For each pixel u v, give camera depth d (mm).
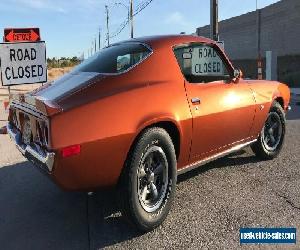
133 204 3250
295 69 30578
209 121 4035
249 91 4785
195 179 4750
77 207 4074
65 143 2918
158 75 3693
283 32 36594
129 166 3227
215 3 15133
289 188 4348
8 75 9422
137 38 4223
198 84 4039
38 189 4633
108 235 3426
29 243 3318
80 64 4262
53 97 3289
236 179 4707
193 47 4207
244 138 4871
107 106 3184
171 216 3725
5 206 4141
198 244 3182
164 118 3469
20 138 3848
